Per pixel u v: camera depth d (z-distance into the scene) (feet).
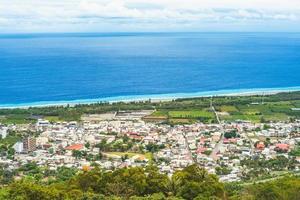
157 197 526.57
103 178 574.56
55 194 520.01
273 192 565.94
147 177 572.92
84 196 521.24
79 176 585.63
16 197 513.86
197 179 576.20
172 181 566.77
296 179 634.43
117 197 531.09
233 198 564.71
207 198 528.22
